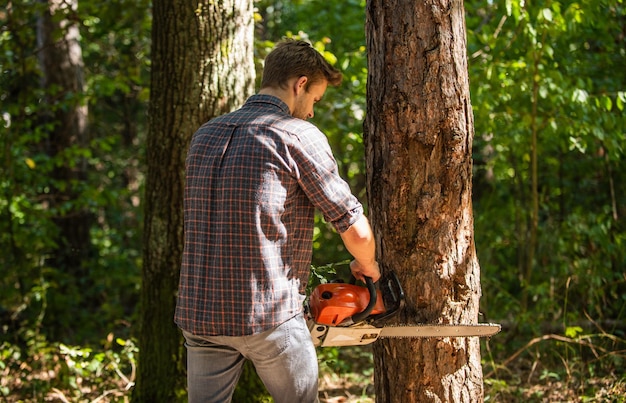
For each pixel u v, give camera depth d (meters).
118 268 7.64
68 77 7.64
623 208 5.98
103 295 7.45
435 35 2.28
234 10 3.66
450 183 2.34
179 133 3.60
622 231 5.63
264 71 2.35
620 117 5.04
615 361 4.23
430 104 2.30
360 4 6.78
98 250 8.29
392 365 2.49
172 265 3.65
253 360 2.19
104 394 4.07
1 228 6.25
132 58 7.48
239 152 2.14
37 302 6.28
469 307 2.44
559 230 5.59
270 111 2.23
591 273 5.02
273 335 2.12
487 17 6.38
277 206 2.11
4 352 4.69
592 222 5.38
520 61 5.23
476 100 5.06
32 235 6.30
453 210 2.37
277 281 2.12
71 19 6.04
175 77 3.59
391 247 2.41
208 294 2.14
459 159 2.34
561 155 6.19
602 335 4.15
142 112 11.95
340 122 5.95
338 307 2.18
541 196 6.14
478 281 2.48
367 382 4.57
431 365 2.43
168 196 3.64
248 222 2.10
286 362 2.15
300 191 2.19
